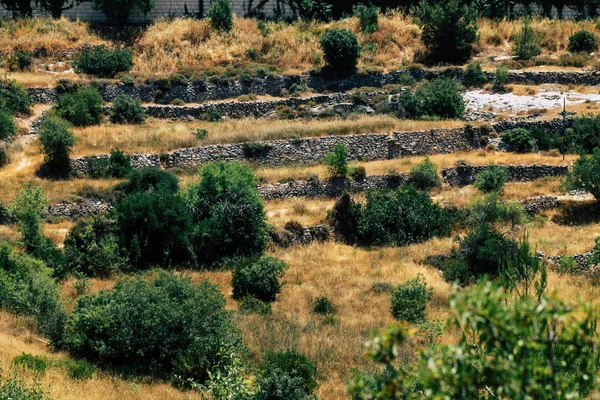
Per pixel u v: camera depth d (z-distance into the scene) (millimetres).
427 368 17859
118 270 52875
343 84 83750
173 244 55125
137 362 40062
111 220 54906
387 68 85750
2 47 83750
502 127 74625
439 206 62094
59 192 61375
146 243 54375
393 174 66438
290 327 44656
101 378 37406
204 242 55906
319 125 72750
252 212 57281
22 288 44719
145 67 84062
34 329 42438
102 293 43031
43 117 71375
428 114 77188
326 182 65562
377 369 38594
